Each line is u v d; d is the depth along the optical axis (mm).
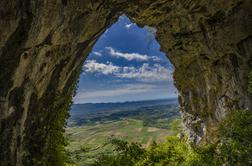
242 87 23094
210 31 24266
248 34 21938
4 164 12297
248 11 21453
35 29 11672
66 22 13703
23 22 10969
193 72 30016
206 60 27062
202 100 30125
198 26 24812
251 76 19672
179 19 24609
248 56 22234
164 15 23172
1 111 11562
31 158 14875
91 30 17000
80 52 17672
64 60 15719
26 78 12602
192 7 22344
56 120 17734
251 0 20812
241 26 22125
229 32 22969
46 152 16547
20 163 13750
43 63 13516
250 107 22312
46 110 15828
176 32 26484
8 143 12461
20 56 11570
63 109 18516
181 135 35906
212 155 19000
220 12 22562
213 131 28188
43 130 15984
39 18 11625
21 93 12633
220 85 26438
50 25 12508
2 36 10383
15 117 12617
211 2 21859
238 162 17094
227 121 19656
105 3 16391
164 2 21047
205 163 18734
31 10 11031
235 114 18734
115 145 23438
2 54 10758
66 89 18266
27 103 13352
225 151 17516
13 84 11805
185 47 27797
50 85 15398
